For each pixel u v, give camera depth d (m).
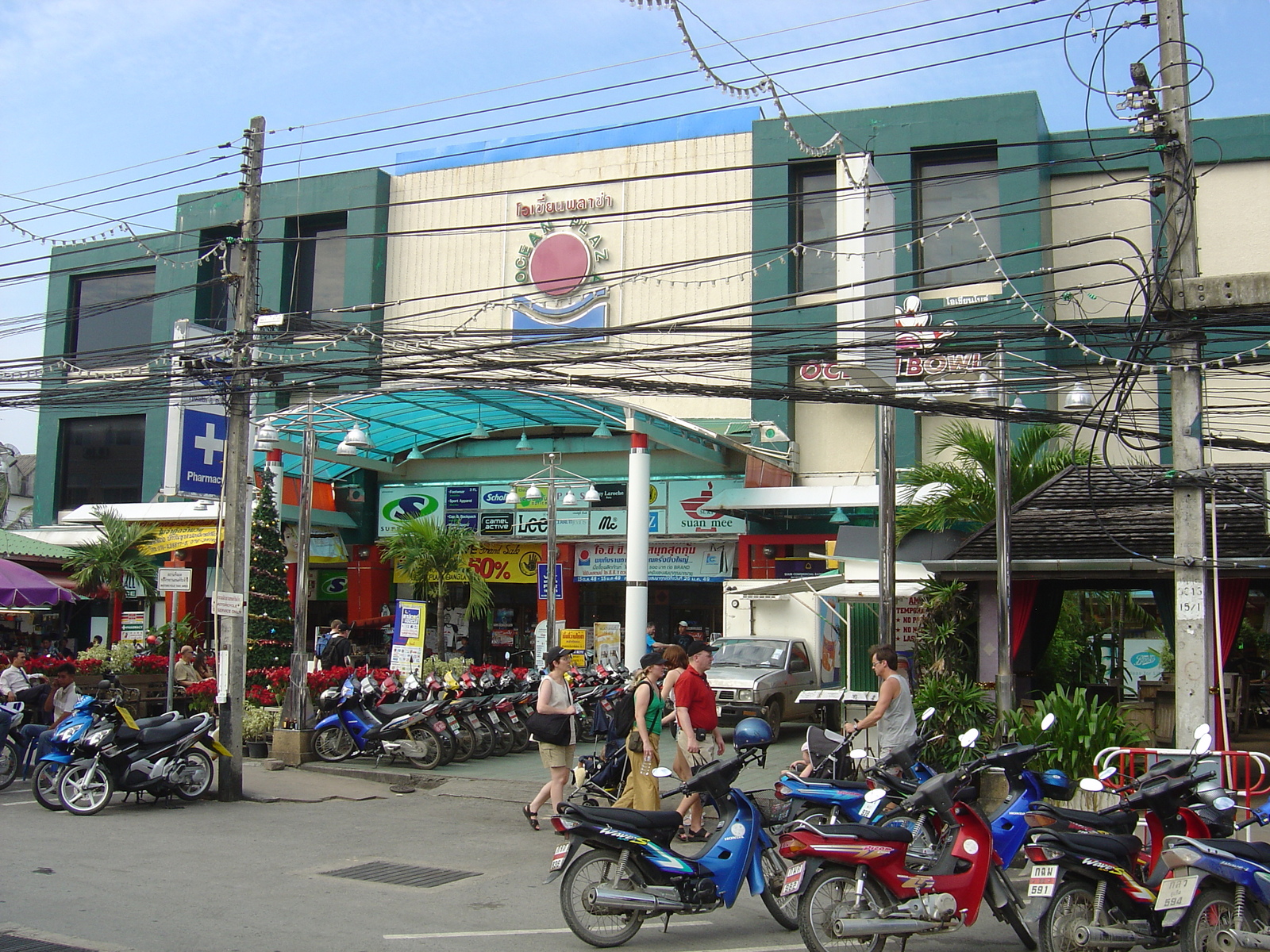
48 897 8.30
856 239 17.91
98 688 12.82
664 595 28.45
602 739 19.08
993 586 14.32
